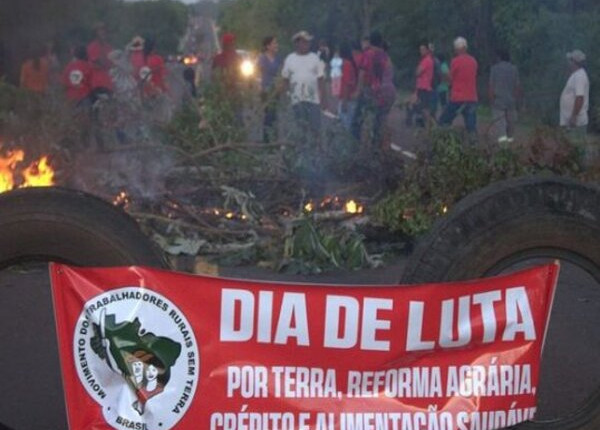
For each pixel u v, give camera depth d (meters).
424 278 5.46
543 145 12.92
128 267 5.04
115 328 5.04
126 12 38.69
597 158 13.59
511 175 11.79
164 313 5.05
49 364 7.77
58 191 5.40
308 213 11.16
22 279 9.81
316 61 18.84
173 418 5.09
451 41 34.56
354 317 5.10
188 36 56.97
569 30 27.58
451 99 21.97
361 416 5.15
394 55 37.28
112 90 20.22
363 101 21.30
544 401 7.13
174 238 10.95
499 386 5.16
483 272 5.46
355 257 10.70
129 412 5.08
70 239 5.35
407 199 11.51
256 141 15.02
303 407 5.13
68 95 20.05
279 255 10.72
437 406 5.16
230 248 10.89
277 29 50.56
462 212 5.51
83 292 5.02
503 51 21.23
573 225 5.44
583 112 18.73
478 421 5.16
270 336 5.09
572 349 8.24
